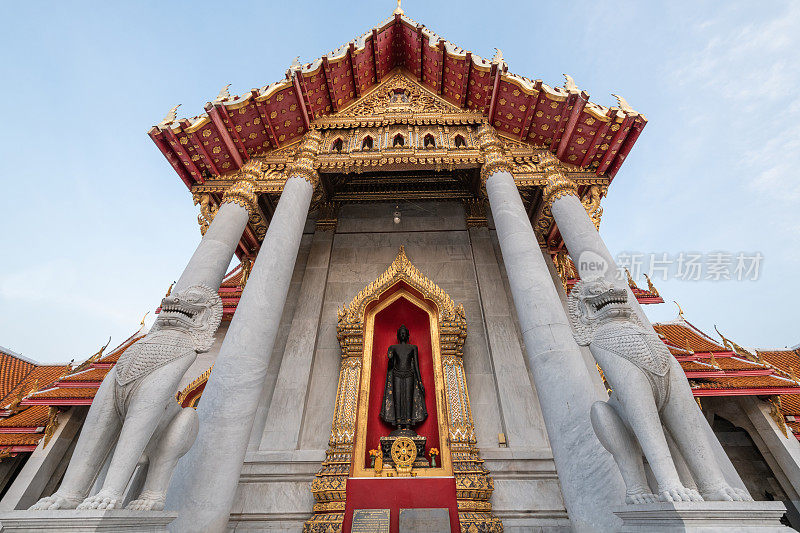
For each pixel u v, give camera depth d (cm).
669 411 447
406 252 1317
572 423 616
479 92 1257
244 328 752
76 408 1257
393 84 1448
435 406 997
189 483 588
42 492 1139
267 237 925
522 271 818
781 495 1252
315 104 1277
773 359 1791
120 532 391
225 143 1119
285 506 813
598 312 527
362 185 1462
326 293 1217
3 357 1806
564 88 1068
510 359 1039
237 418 661
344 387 955
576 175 1131
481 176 1104
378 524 682
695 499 369
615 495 534
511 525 780
